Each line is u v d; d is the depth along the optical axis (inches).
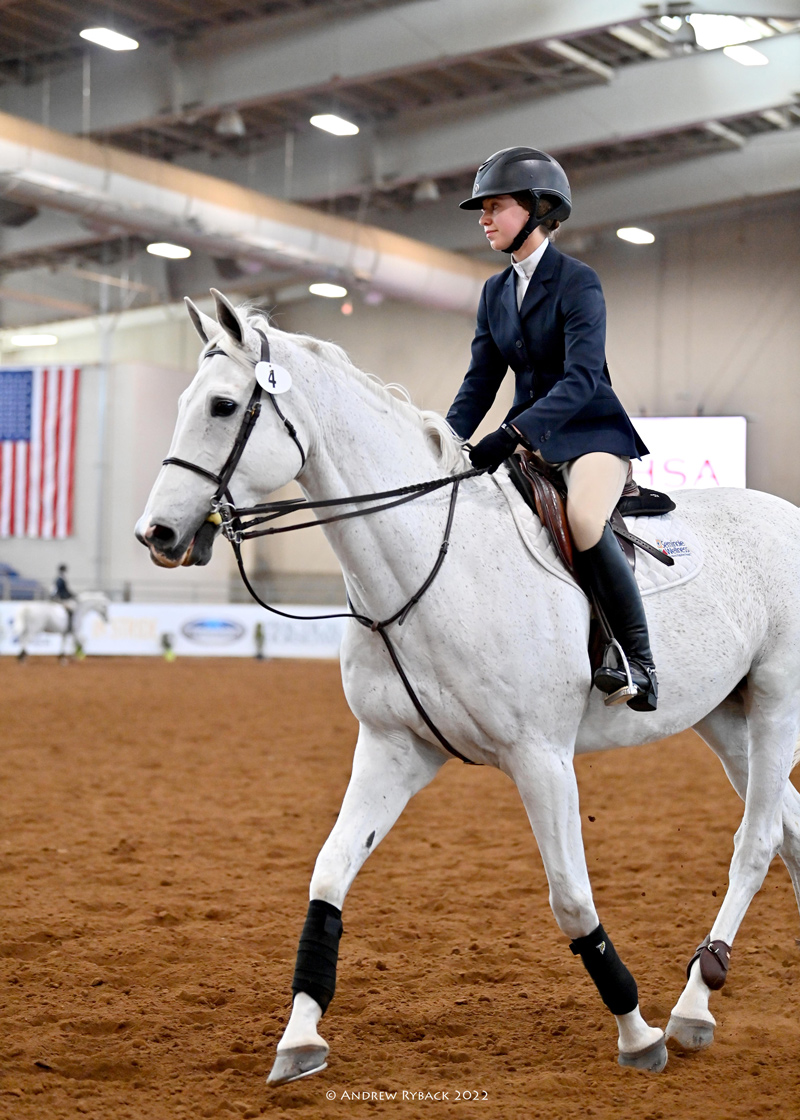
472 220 1246.3
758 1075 169.2
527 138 1015.6
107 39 805.9
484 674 161.5
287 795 437.7
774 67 901.8
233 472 152.9
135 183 955.3
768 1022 195.0
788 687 195.0
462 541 165.8
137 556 1412.4
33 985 211.5
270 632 1256.2
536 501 172.1
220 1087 161.8
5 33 935.0
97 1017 191.5
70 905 273.6
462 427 188.1
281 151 1159.0
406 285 1181.7
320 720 684.1
